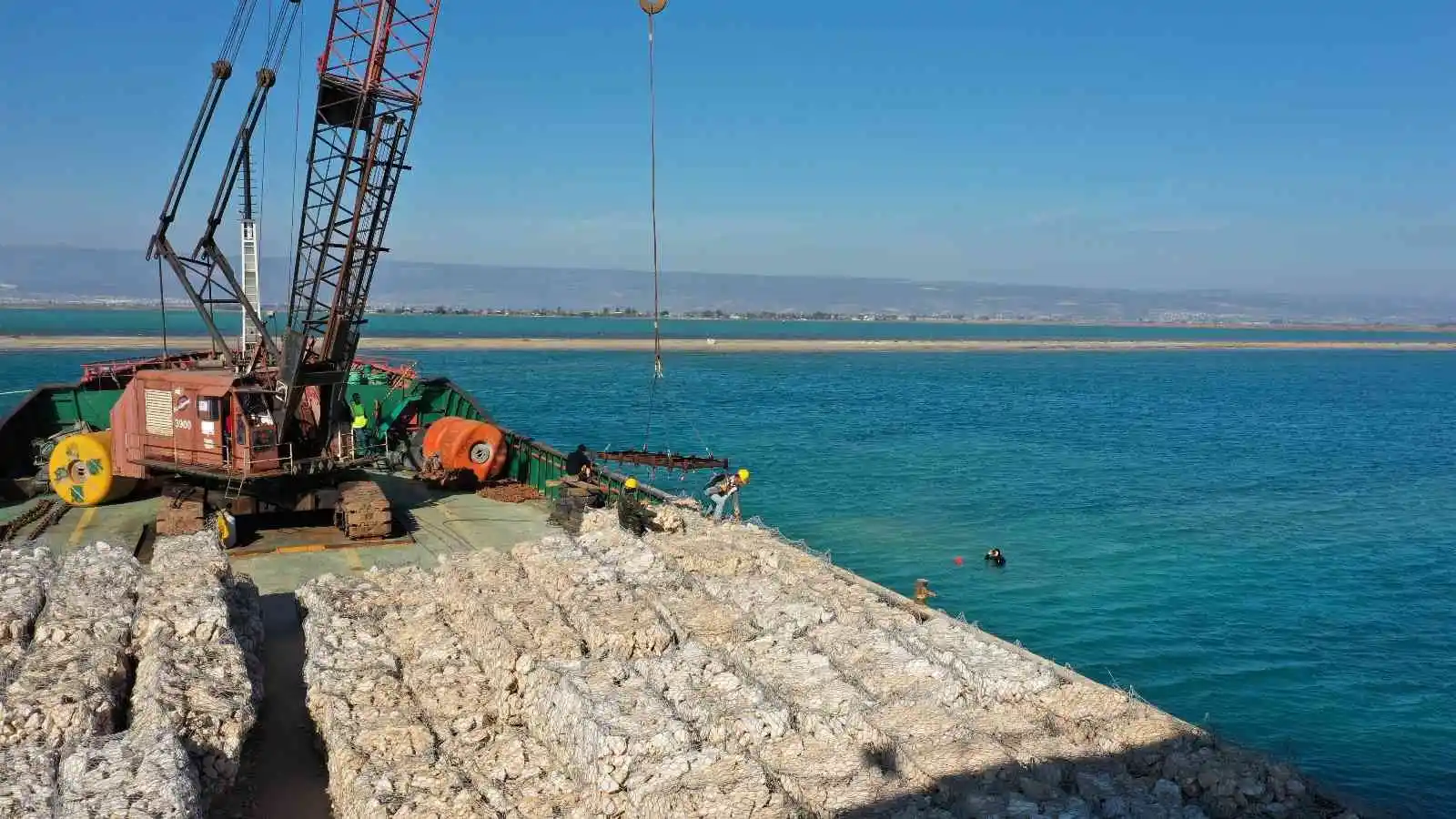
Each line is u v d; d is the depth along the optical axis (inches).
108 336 6545.3
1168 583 1440.7
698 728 501.0
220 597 625.6
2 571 661.3
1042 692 565.3
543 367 5241.1
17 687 507.5
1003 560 1526.8
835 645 621.0
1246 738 966.4
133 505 1161.4
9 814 404.5
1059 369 6254.9
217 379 998.4
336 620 670.5
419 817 444.1
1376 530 1808.6
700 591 702.5
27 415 1296.8
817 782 451.5
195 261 1124.5
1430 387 5251.0
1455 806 841.5
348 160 1068.5
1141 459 2588.6
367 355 5816.9
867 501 1924.2
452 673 596.7
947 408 3752.5
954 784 452.4
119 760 438.6
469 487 1288.1
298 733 604.4
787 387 4436.5
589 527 868.0
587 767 470.9
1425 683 1096.2
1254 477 2343.8
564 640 583.8
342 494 1051.9
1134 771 494.3
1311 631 1256.8
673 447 2532.0
